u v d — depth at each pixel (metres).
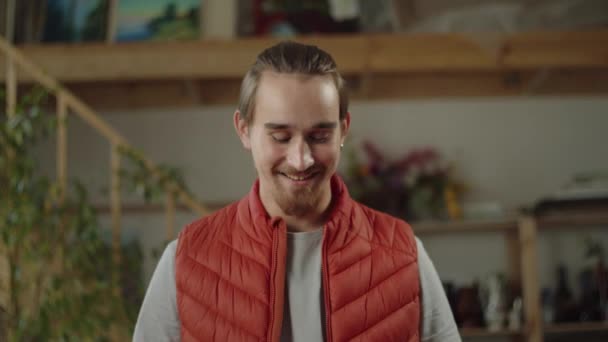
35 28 3.42
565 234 3.78
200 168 3.72
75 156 3.66
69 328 2.59
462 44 3.22
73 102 2.78
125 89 3.67
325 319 1.08
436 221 3.50
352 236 1.12
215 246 1.13
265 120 0.98
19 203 2.57
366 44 3.23
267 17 3.46
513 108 3.81
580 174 3.78
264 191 1.12
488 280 3.55
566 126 3.80
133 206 3.56
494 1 3.35
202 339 1.08
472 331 3.41
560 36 3.21
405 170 3.69
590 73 3.70
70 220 2.70
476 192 3.77
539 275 3.77
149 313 1.12
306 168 0.97
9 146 2.63
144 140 3.72
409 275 1.13
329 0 3.48
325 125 0.98
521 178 3.78
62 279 2.58
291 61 0.98
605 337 3.51
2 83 3.24
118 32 3.44
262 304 1.06
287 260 1.11
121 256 2.85
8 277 2.61
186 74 3.20
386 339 1.09
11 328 2.61
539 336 3.37
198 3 3.48
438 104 3.79
